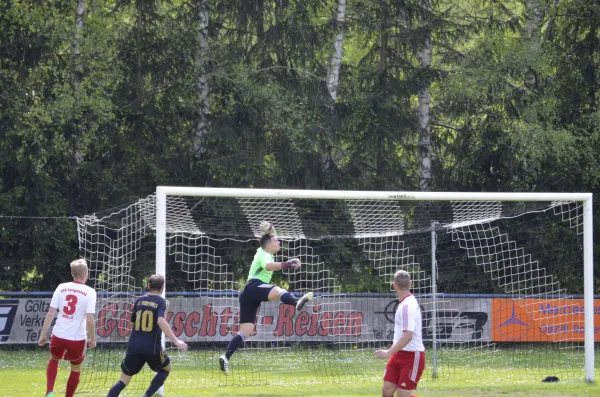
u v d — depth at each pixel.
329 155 86.62
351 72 88.19
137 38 83.06
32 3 77.50
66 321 34.53
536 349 68.56
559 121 86.25
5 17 73.44
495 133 85.12
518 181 87.06
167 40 81.75
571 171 85.94
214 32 86.62
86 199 81.31
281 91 81.88
